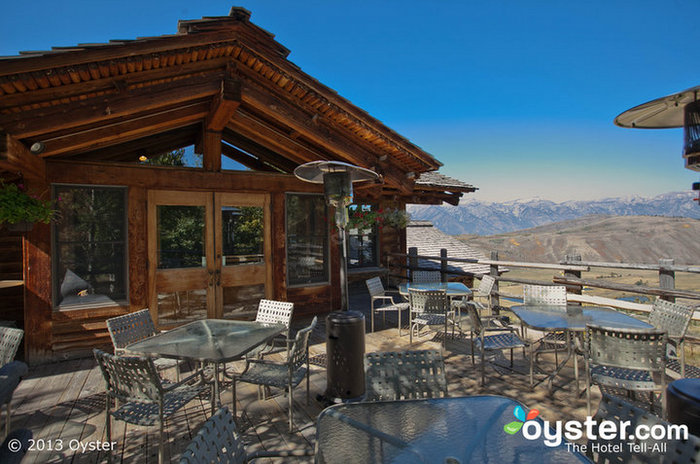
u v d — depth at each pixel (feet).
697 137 12.56
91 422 11.80
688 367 12.09
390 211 30.09
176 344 11.07
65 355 17.25
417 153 20.44
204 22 14.67
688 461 4.91
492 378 14.85
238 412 12.33
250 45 15.88
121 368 9.10
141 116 17.81
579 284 20.63
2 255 21.08
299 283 23.08
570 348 13.91
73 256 17.58
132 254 18.61
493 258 25.76
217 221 20.68
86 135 16.70
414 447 5.65
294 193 22.93
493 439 5.84
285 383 10.99
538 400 12.87
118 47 13.19
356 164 20.42
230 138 24.56
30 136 13.92
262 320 14.99
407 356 8.55
